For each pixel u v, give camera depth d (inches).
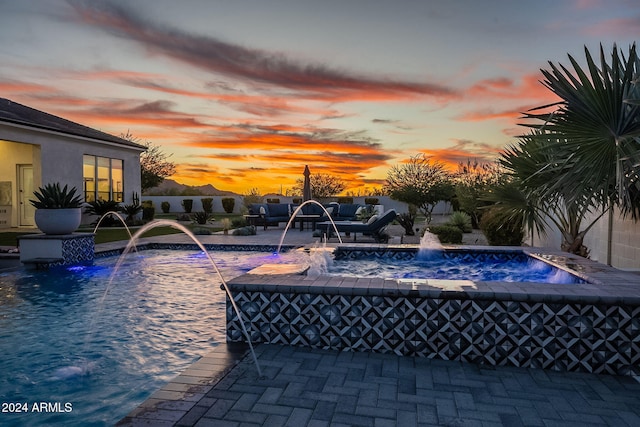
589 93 147.4
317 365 112.3
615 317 110.0
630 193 203.6
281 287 129.0
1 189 563.8
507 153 257.8
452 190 756.0
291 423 80.2
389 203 999.6
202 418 81.7
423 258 269.0
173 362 127.3
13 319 174.4
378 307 123.6
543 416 84.2
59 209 310.0
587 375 108.4
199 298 211.8
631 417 83.9
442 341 119.4
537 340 113.8
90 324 167.0
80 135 567.2
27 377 116.0
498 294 114.9
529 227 265.4
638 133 145.6
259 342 132.2
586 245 300.5
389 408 87.2
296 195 1273.4
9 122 458.0
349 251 277.1
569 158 173.2
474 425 80.3
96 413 95.3
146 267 308.5
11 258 315.0
